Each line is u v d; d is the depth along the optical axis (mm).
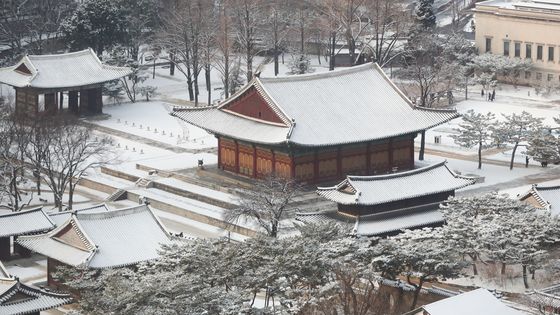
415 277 189375
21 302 175750
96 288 169500
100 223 197500
